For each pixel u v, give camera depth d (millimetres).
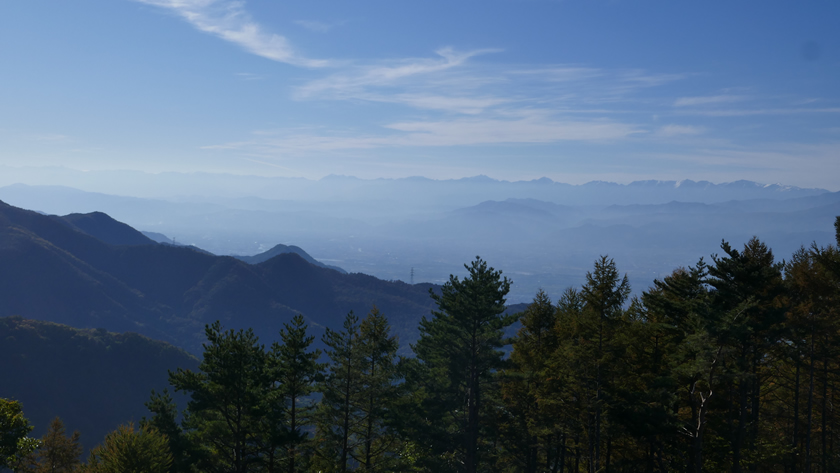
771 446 24844
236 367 25656
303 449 28172
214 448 28500
